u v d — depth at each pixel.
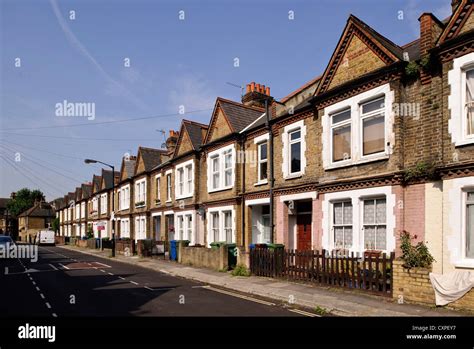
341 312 9.77
